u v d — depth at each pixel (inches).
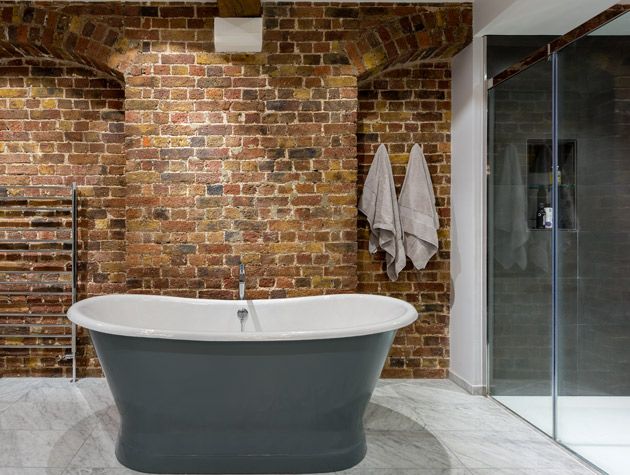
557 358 91.0
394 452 84.7
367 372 80.8
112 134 123.7
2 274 123.3
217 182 115.4
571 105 91.0
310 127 116.3
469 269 115.2
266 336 73.6
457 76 122.4
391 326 80.5
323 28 116.4
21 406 103.3
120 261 124.1
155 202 114.7
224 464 78.5
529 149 100.3
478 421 97.9
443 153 126.2
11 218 123.1
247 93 115.7
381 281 126.0
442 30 115.6
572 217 91.1
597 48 87.4
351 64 116.6
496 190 111.2
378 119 125.6
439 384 121.3
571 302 90.7
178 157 114.9
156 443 78.5
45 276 123.9
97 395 110.2
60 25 113.3
